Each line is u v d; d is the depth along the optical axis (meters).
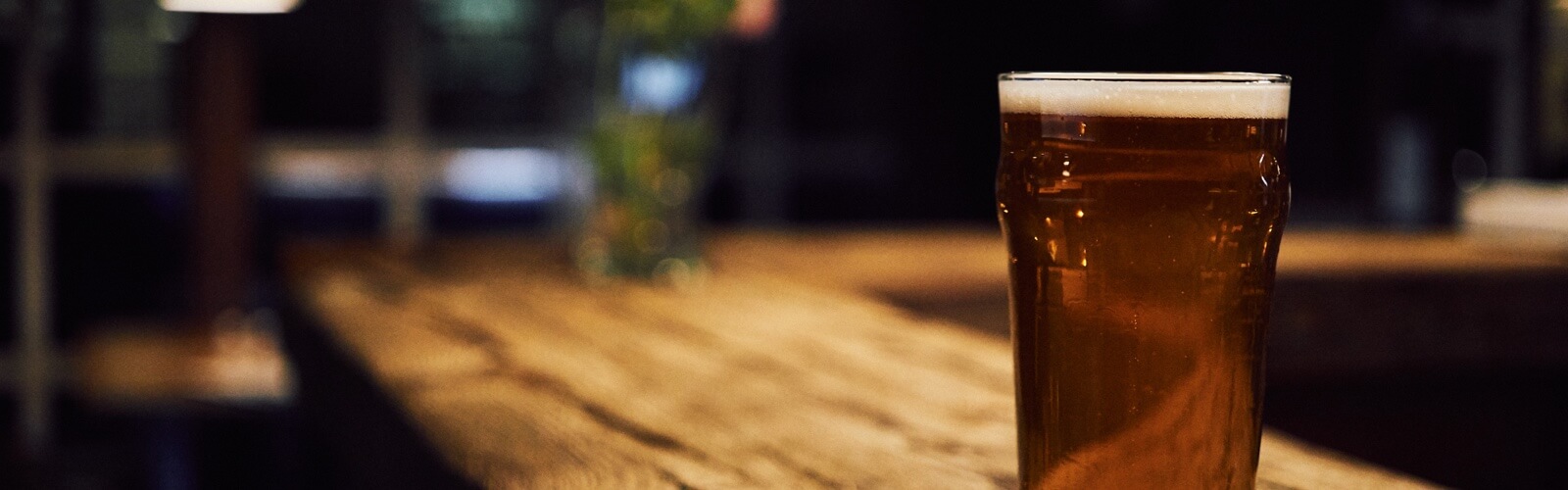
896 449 0.78
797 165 6.01
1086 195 0.50
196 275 4.28
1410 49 5.39
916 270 1.81
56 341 5.30
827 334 1.23
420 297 1.53
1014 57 5.86
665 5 1.62
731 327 1.28
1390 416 1.88
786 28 5.94
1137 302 0.50
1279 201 0.52
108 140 5.17
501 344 1.18
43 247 5.18
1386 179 5.44
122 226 5.38
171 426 3.86
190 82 4.24
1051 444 0.53
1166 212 0.49
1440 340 1.76
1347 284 1.72
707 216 5.95
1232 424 0.51
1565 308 1.79
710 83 1.68
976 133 6.07
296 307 1.68
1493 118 5.43
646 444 0.79
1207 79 0.49
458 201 5.68
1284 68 5.40
